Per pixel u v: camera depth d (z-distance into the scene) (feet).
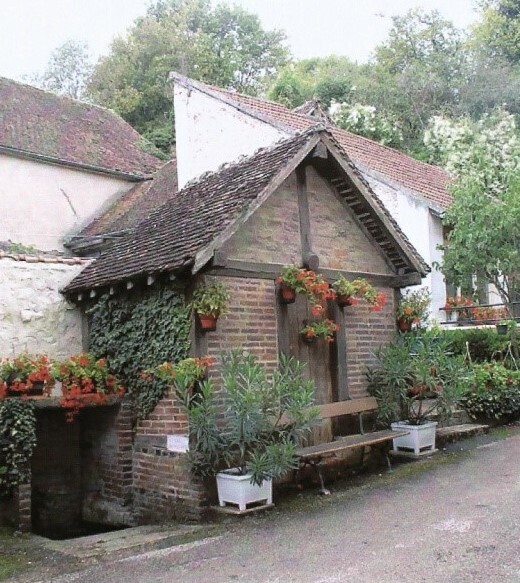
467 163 66.54
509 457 30.73
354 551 19.27
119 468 28.96
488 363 43.29
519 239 41.75
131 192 71.36
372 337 33.83
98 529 30.04
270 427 25.36
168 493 26.99
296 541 20.97
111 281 28.37
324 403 31.24
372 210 32.71
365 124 88.58
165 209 35.04
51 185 65.92
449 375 33.35
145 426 28.22
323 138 30.66
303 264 30.60
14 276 30.32
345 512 24.06
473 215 43.04
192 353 26.23
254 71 138.82
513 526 20.08
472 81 111.14
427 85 110.22
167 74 116.67
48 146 67.05
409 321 35.09
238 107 53.72
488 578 16.12
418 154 94.27
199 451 25.41
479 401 39.37
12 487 26.17
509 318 46.60
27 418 26.25
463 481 26.91
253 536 22.07
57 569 20.49
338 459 30.89
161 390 27.43
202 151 56.18
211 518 25.29
